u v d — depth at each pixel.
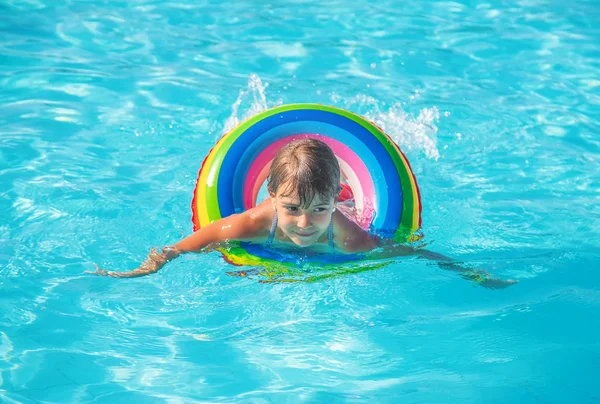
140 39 7.37
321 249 4.12
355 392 3.36
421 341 3.72
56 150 5.45
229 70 6.81
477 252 4.45
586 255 4.43
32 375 3.41
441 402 3.28
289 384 3.41
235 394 3.33
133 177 5.18
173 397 3.30
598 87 6.65
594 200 5.05
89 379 3.40
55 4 8.05
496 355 3.61
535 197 5.07
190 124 5.89
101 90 6.36
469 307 3.98
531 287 4.14
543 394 3.33
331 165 3.67
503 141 5.79
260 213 4.05
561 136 5.88
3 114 5.91
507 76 6.84
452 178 5.29
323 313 3.94
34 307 3.90
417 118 6.05
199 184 4.34
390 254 4.18
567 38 7.61
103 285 4.12
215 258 4.19
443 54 7.25
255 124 4.49
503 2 8.53
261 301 4.02
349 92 6.43
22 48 7.01
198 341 3.71
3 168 5.17
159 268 4.06
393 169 4.37
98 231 4.56
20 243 4.42
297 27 7.77
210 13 8.04
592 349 3.63
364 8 8.27
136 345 3.66
